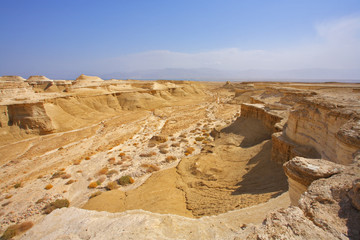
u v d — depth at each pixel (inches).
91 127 2102.6
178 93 4798.2
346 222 201.0
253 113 1571.1
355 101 655.1
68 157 1309.1
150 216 421.1
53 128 1872.5
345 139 367.9
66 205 800.9
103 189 926.4
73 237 347.3
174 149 1391.5
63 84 3422.7
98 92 3198.8
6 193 898.1
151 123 2290.8
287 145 762.8
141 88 4315.9
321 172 284.4
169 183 900.0
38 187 940.6
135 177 1024.9
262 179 757.3
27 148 1501.0
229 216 420.8
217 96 4911.4
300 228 197.6
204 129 1902.1
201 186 839.7
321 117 650.2
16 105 1733.5
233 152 1143.0
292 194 328.2
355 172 263.4
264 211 433.7
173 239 313.9
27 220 721.0
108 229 363.6
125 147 1494.8
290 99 1515.7
